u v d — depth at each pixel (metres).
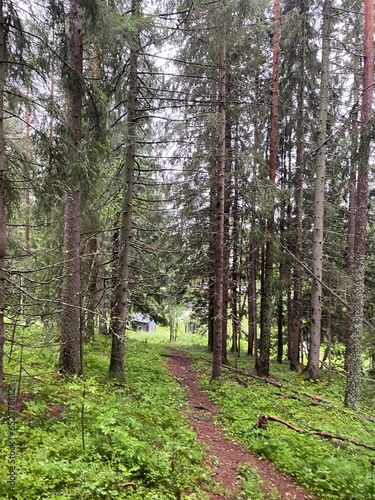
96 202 10.60
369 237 17.59
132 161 11.03
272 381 13.27
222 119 12.24
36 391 6.33
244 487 5.43
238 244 18.77
